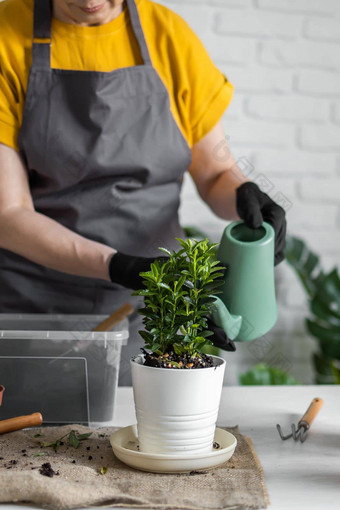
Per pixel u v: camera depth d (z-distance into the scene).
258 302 0.95
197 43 1.37
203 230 2.26
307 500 0.70
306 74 2.28
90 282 1.36
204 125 1.39
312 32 2.26
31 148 1.28
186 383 0.75
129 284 1.09
